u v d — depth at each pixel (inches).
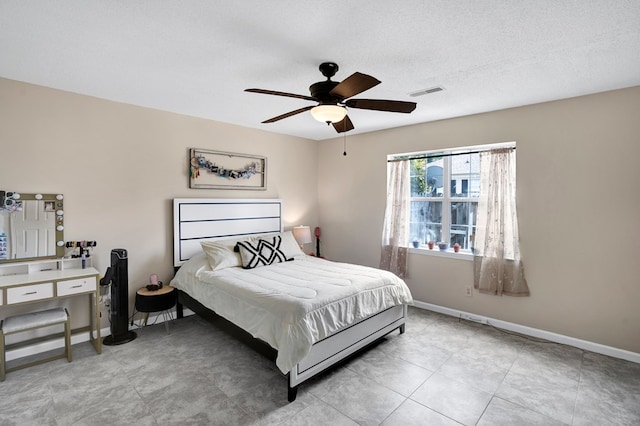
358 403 87.7
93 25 73.8
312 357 93.4
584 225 118.8
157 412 83.5
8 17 70.2
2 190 107.9
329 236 207.3
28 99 111.9
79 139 122.6
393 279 127.6
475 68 96.0
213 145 161.0
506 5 65.0
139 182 138.3
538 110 127.6
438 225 166.2
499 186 137.5
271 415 82.6
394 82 106.8
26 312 112.7
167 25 73.5
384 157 177.8
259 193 181.9
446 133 153.0
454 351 117.6
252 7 66.1
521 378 99.7
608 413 83.6
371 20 70.8
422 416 82.4
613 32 75.1
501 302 138.9
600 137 115.1
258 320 99.0
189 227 151.9
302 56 88.9
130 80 108.4
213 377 100.3
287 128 178.4
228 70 99.1
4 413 82.4
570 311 122.3
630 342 111.0
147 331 135.4
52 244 117.2
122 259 124.5
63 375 100.4
